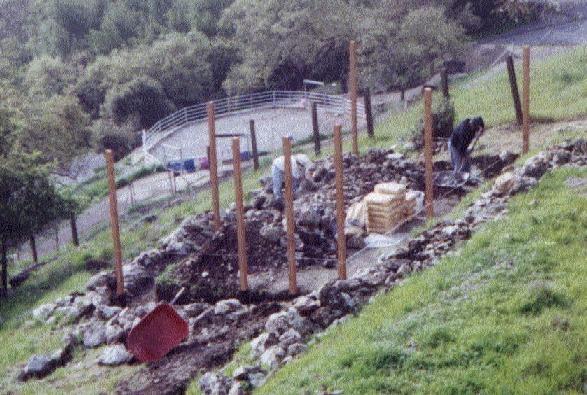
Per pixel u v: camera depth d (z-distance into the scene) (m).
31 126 48.47
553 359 12.12
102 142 62.16
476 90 36.81
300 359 13.99
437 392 11.83
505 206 18.48
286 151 18.27
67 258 30.83
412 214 22.11
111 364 17.11
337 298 16.22
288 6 60.69
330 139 44.62
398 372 12.48
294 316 15.95
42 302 25.09
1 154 31.17
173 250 23.88
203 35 75.69
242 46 66.50
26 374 17.75
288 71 65.00
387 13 56.31
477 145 26.25
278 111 57.03
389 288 16.23
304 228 21.94
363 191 24.88
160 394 14.95
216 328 17.67
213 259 21.39
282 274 20.48
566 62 36.09
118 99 66.44
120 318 19.20
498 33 59.06
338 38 58.94
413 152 28.31
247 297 19.73
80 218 42.34
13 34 98.00
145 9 91.56
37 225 30.80
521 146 25.20
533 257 15.16
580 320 13.02
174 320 17.16
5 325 23.30
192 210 31.64
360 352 12.98
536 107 30.38
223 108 62.56
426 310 14.27
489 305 13.87
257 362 14.79
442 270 15.91
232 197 30.38
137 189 44.47
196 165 45.41
